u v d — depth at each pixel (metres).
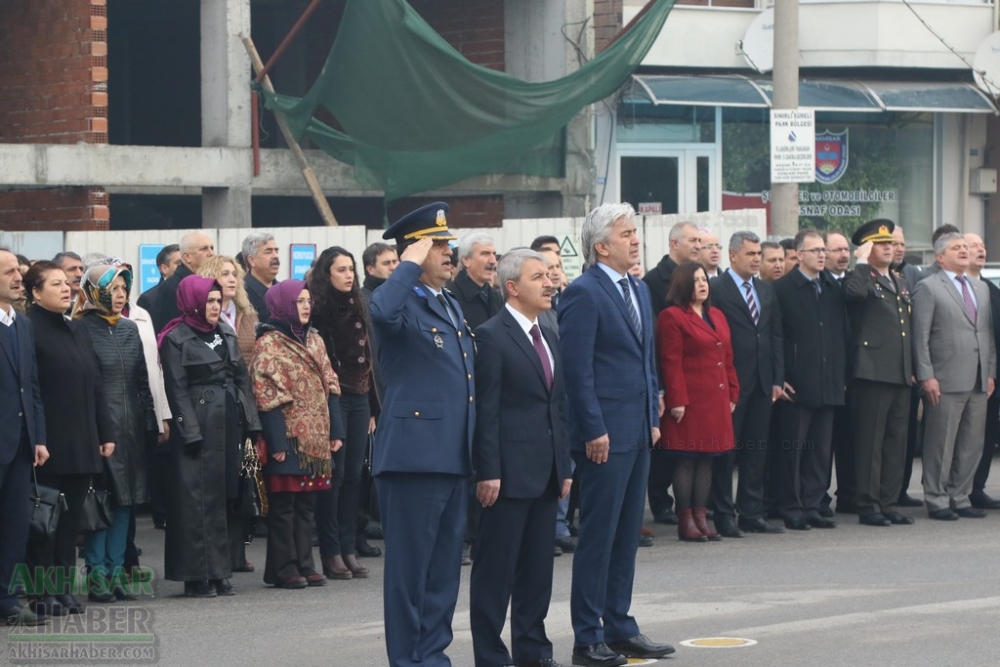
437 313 8.42
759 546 13.08
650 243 18.34
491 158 18.91
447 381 8.32
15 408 10.01
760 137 24.50
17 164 18.19
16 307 12.57
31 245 16.25
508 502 8.48
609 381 8.99
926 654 8.81
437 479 8.25
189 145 26.16
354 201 24.02
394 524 8.26
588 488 8.91
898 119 25.77
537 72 22.30
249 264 13.38
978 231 26.70
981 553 12.59
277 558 11.38
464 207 22.50
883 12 24.48
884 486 14.43
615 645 8.98
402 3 18.30
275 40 24.30
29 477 10.13
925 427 14.69
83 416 10.47
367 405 12.00
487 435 8.45
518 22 22.44
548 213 21.77
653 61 23.48
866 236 14.55
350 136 19.12
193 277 11.09
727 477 13.63
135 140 25.97
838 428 15.14
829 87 24.41
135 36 25.95
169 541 10.98
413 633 8.23
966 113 26.06
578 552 8.90
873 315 14.30
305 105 19.34
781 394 13.90
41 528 10.08
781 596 10.76
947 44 24.88
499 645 8.55
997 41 24.80
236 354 11.20
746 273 13.92
